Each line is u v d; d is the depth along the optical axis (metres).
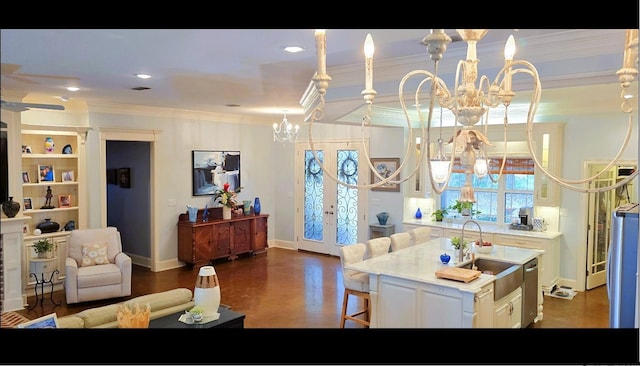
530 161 6.30
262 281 6.24
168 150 6.89
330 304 5.17
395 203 7.27
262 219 8.05
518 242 5.99
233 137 7.87
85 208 5.78
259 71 3.04
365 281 4.22
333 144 7.96
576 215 5.96
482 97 2.17
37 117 5.23
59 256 5.47
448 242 5.12
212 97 4.50
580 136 5.86
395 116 6.46
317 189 8.22
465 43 2.82
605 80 2.60
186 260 6.97
